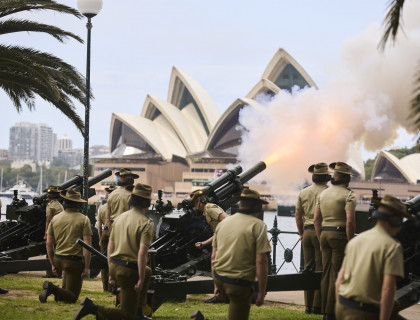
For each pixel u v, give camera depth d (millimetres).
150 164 172250
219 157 155000
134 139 178500
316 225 8977
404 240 8109
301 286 9352
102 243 12523
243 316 6828
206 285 9352
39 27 21266
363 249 5422
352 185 147875
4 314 8469
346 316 5457
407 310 10516
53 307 9352
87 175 17625
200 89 152875
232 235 6785
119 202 11844
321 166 9680
